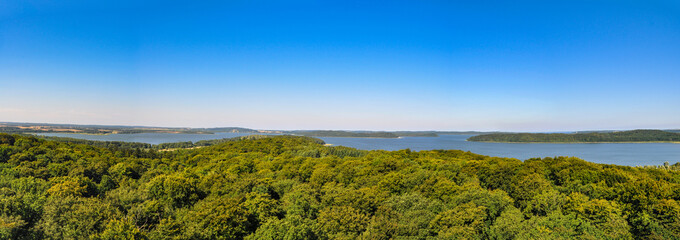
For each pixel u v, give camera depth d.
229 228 44.50
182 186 60.72
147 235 39.59
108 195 56.59
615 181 58.88
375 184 70.06
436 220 46.41
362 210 52.12
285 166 105.06
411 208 52.19
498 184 66.12
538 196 50.50
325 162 105.56
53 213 41.44
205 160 143.00
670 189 47.12
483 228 45.06
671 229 41.12
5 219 37.69
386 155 123.38
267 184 68.44
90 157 114.88
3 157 92.75
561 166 72.88
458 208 48.12
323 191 66.31
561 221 42.75
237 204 50.22
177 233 40.75
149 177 89.19
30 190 56.72
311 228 46.31
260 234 43.78
